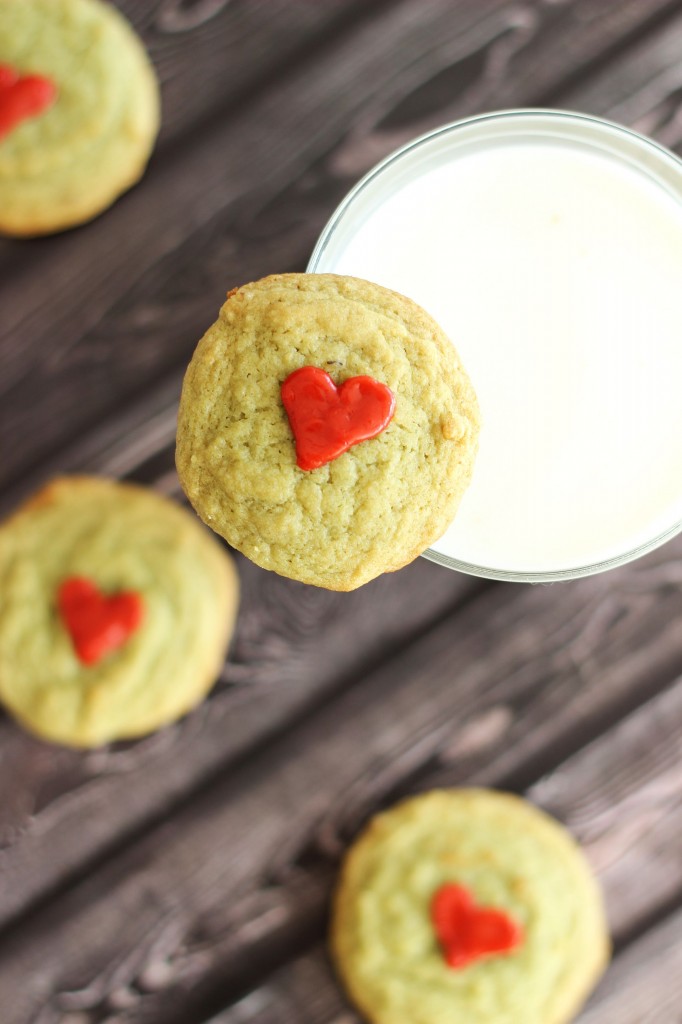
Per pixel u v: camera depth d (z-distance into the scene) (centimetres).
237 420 30
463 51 41
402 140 41
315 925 43
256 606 42
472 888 41
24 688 41
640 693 43
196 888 43
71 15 40
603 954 42
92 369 42
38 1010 43
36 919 43
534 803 43
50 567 41
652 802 43
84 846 43
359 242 32
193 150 41
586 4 41
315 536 30
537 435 32
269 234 41
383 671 43
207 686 42
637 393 32
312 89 41
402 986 41
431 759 43
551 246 32
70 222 41
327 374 30
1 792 42
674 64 40
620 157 33
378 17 41
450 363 30
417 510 30
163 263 41
